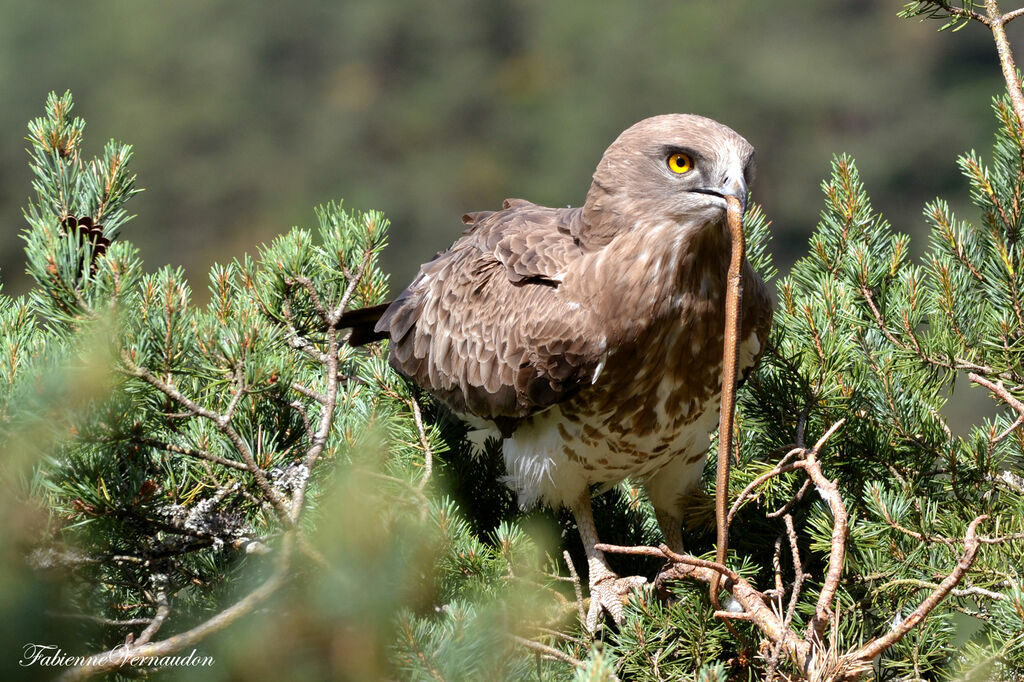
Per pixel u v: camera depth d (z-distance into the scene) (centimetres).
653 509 1002
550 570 878
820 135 5038
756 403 886
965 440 852
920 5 895
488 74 5497
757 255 991
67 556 593
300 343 810
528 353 882
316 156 5303
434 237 5091
